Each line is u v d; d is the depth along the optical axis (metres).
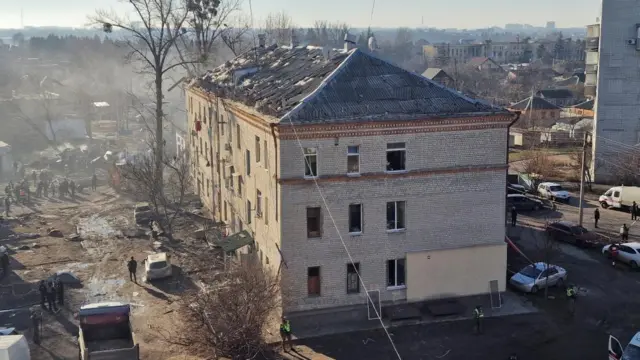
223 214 48.06
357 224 32.34
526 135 88.31
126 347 28.94
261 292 28.78
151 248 45.16
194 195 59.88
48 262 42.44
